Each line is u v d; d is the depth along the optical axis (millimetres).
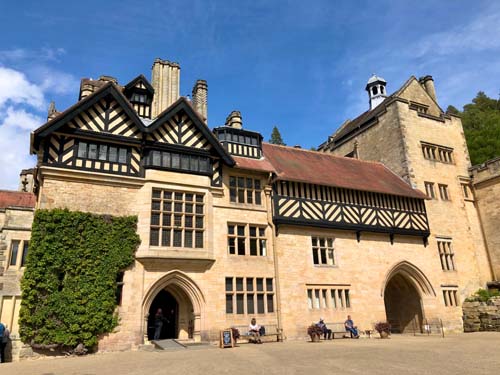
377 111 25750
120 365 9242
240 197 16844
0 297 13547
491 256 23156
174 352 11688
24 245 14508
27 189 23422
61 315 12008
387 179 22000
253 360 9617
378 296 18328
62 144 13555
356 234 18781
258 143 18750
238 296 15312
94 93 14125
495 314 19125
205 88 20906
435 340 14984
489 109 40719
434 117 25031
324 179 18766
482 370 7934
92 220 13289
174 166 15234
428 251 20734
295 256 16875
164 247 14148
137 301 13211
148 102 17172
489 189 23797
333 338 16156
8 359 11844
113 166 14219
